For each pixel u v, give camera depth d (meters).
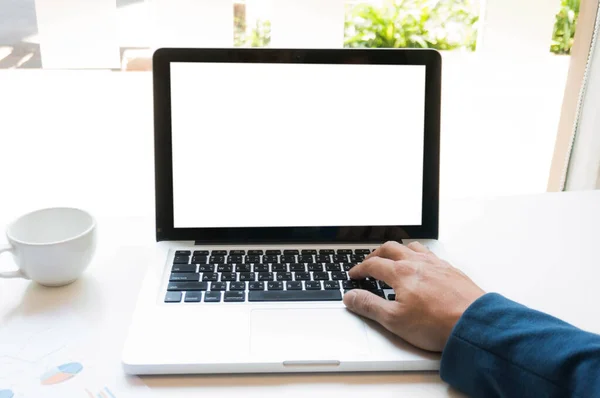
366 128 0.64
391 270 0.52
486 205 0.81
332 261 0.60
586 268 0.63
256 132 0.63
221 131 0.62
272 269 0.58
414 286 0.49
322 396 0.43
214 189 0.63
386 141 0.64
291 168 0.63
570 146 1.16
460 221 0.75
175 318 0.50
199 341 0.47
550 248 0.68
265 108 0.63
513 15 1.02
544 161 1.19
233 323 0.50
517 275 0.61
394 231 0.65
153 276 0.56
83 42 0.92
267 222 0.63
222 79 0.62
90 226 0.58
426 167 0.65
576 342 0.40
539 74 1.09
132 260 0.63
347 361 0.45
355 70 0.63
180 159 0.62
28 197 1.05
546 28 1.04
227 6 0.91
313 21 0.94
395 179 0.64
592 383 0.37
